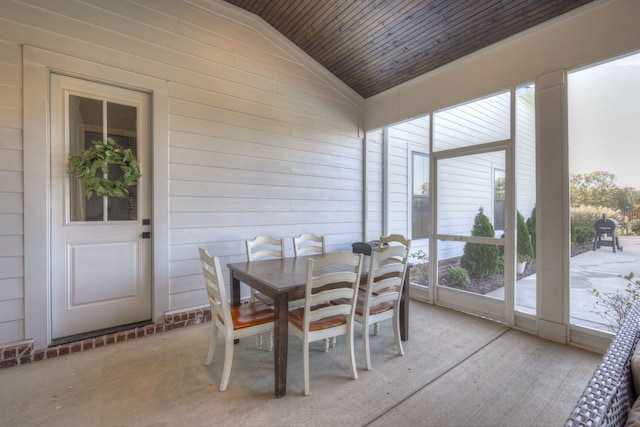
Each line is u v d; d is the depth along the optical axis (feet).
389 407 5.85
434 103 12.24
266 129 11.87
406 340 8.82
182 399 6.07
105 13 8.67
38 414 5.61
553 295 8.83
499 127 10.41
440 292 12.21
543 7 8.53
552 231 8.85
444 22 9.83
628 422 2.89
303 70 12.96
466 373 7.06
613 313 8.09
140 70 9.20
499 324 10.09
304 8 10.67
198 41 10.28
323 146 13.69
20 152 7.59
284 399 6.09
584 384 6.60
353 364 6.84
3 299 7.42
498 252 10.43
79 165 8.33
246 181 11.35
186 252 10.05
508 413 5.68
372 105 14.92
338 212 14.21
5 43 7.43
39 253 7.79
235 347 8.42
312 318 6.37
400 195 15.49
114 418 5.52
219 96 10.73
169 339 8.87
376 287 7.46
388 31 10.78
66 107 8.32
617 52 7.70
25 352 7.41
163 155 9.58
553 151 8.81
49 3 7.90
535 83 9.21
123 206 9.23
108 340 8.48
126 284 9.25
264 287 6.70
